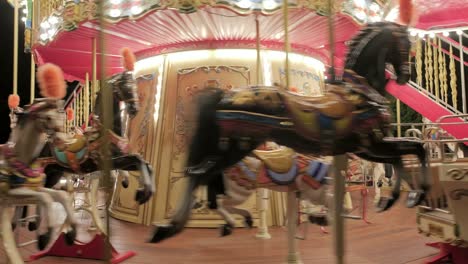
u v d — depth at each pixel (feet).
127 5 20.56
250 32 25.54
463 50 32.07
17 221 20.11
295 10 21.01
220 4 19.76
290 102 12.53
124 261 16.47
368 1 23.06
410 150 13.29
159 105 26.84
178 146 25.64
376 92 13.21
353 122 12.56
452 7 27.91
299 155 16.39
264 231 20.99
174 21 23.24
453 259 15.74
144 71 28.96
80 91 42.29
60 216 27.81
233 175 15.96
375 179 33.53
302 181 16.03
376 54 13.52
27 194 13.76
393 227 23.62
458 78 38.40
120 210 27.63
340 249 10.94
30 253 18.40
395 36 13.62
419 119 46.26
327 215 17.29
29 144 13.85
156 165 25.80
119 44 28.32
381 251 17.85
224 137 12.28
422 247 18.58
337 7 21.33
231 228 17.60
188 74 26.53
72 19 22.12
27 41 29.84
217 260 16.52
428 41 32.73
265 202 21.18
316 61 31.24
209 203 15.87
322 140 12.42
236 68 26.43
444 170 14.19
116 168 17.63
